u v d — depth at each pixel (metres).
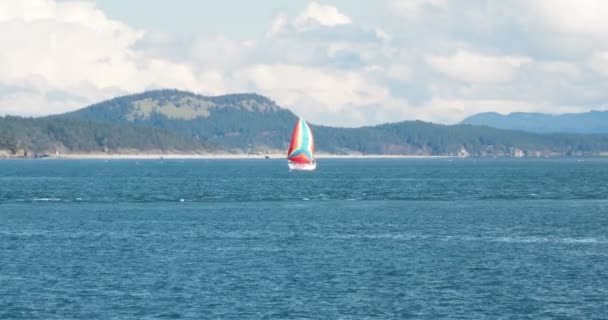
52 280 134.50
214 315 111.81
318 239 187.75
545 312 113.56
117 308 115.38
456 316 111.44
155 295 123.25
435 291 126.38
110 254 163.00
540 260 155.75
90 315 111.69
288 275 139.25
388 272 142.25
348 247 173.62
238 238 189.62
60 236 192.75
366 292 125.56
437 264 150.75
